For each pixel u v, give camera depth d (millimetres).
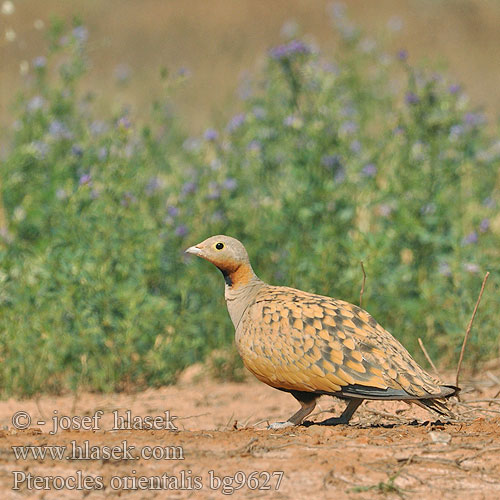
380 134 23156
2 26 54219
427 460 11031
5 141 24281
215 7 60344
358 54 24891
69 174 21547
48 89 23047
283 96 22016
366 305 19047
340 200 20297
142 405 17266
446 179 20578
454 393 12070
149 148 20797
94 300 18109
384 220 20281
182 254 20031
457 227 20125
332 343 12227
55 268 18344
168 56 53281
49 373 18391
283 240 20250
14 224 20281
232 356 19281
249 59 52312
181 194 20750
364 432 12211
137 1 61438
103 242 18500
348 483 10484
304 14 59469
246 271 13844
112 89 43062
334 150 20641
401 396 11852
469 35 56188
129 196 18906
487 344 18766
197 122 38031
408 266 20047
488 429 12461
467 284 18828
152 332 18641
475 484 10484
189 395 17969
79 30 23031
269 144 21391
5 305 18328
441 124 20672
